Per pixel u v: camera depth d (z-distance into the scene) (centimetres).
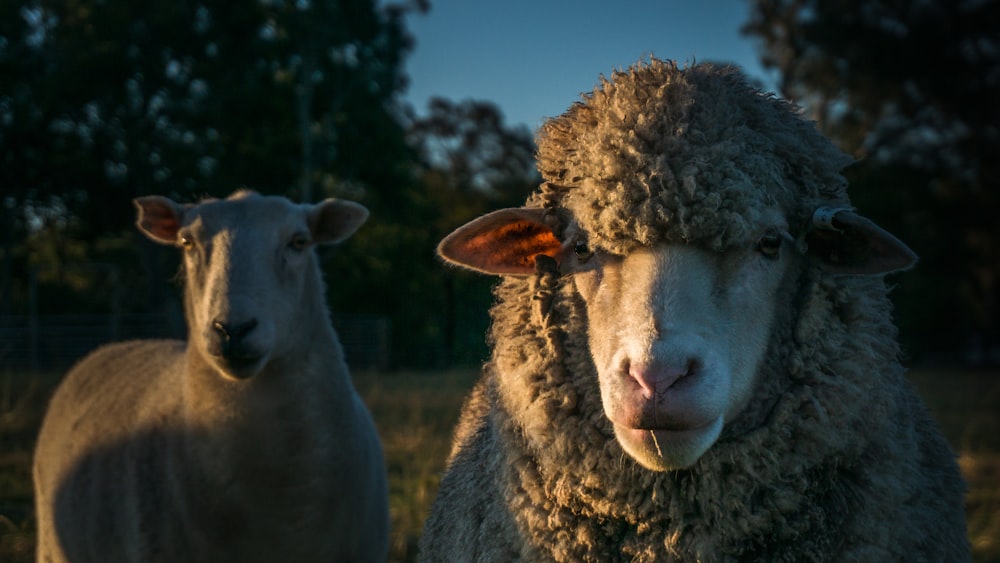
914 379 2133
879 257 247
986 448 930
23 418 987
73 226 3125
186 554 421
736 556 245
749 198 233
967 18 3384
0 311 3117
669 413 215
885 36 3444
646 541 248
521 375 268
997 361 3300
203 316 419
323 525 432
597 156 244
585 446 253
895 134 3544
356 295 3158
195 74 3020
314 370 439
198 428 420
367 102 3341
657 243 235
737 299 234
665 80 254
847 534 244
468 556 284
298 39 3094
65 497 461
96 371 530
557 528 260
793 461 243
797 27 3581
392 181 3356
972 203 3450
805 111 275
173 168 2923
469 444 331
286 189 3191
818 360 247
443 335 3203
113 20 2880
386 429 970
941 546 259
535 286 274
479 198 4662
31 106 2870
